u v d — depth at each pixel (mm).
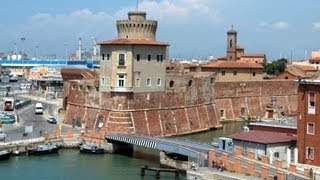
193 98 160125
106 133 124812
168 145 106500
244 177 85688
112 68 140625
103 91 143125
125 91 138750
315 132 89250
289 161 94500
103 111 142500
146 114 143250
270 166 86625
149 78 144750
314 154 89438
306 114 90625
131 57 139625
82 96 150125
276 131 104812
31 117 163125
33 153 115688
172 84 153125
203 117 163250
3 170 101250
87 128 143500
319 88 88375
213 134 155500
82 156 117375
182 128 153375
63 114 167250
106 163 110250
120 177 97375
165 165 107500
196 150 100875
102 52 144125
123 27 159250
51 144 121062
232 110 189250
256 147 94875
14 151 114250
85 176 97938
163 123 147500
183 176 97500
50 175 98188
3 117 148500
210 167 95438
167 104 150000
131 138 117375
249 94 195250
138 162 111625
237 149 95375
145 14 161000
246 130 113438
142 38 157875
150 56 144750
